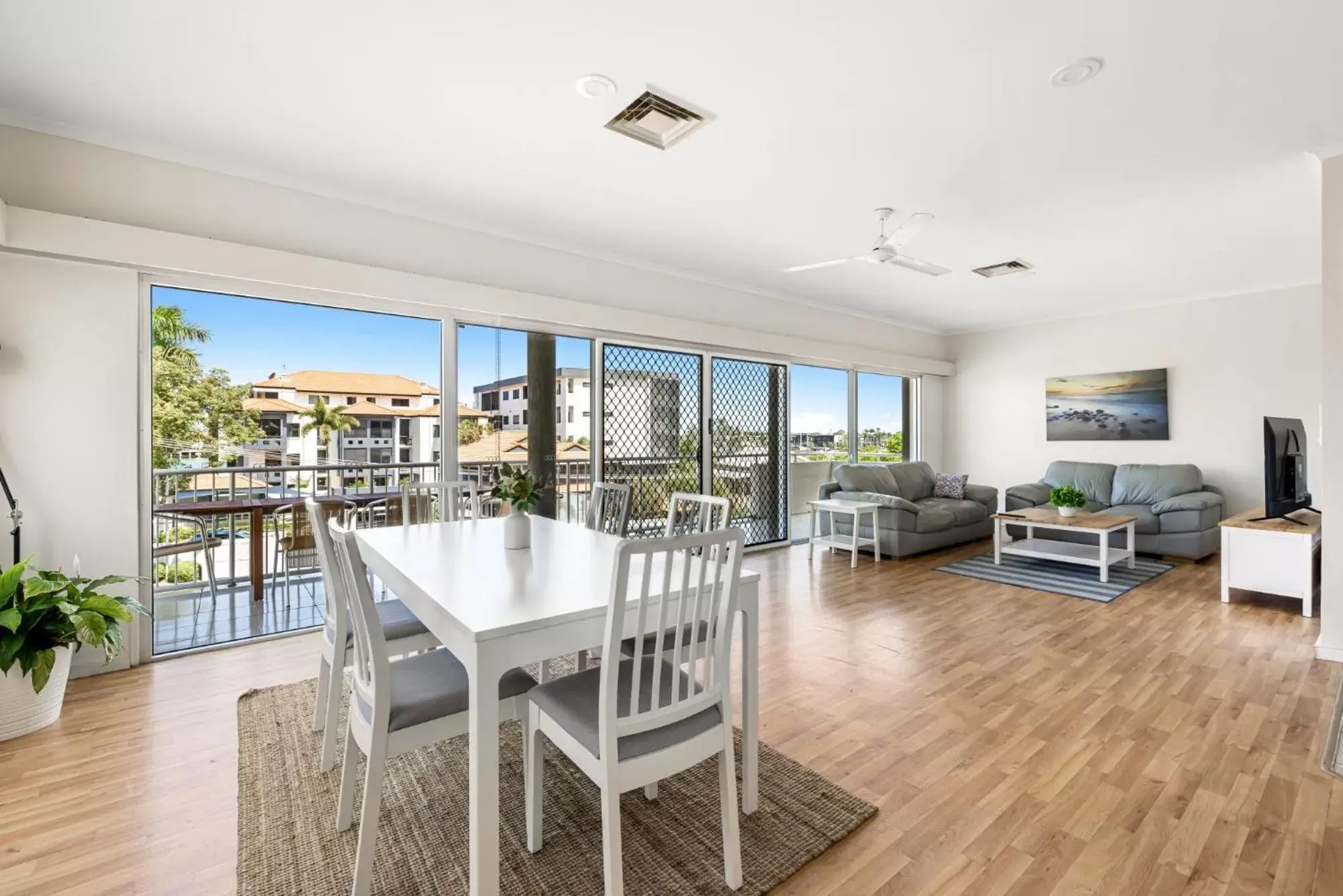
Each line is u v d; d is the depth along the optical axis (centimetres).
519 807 183
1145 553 543
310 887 150
